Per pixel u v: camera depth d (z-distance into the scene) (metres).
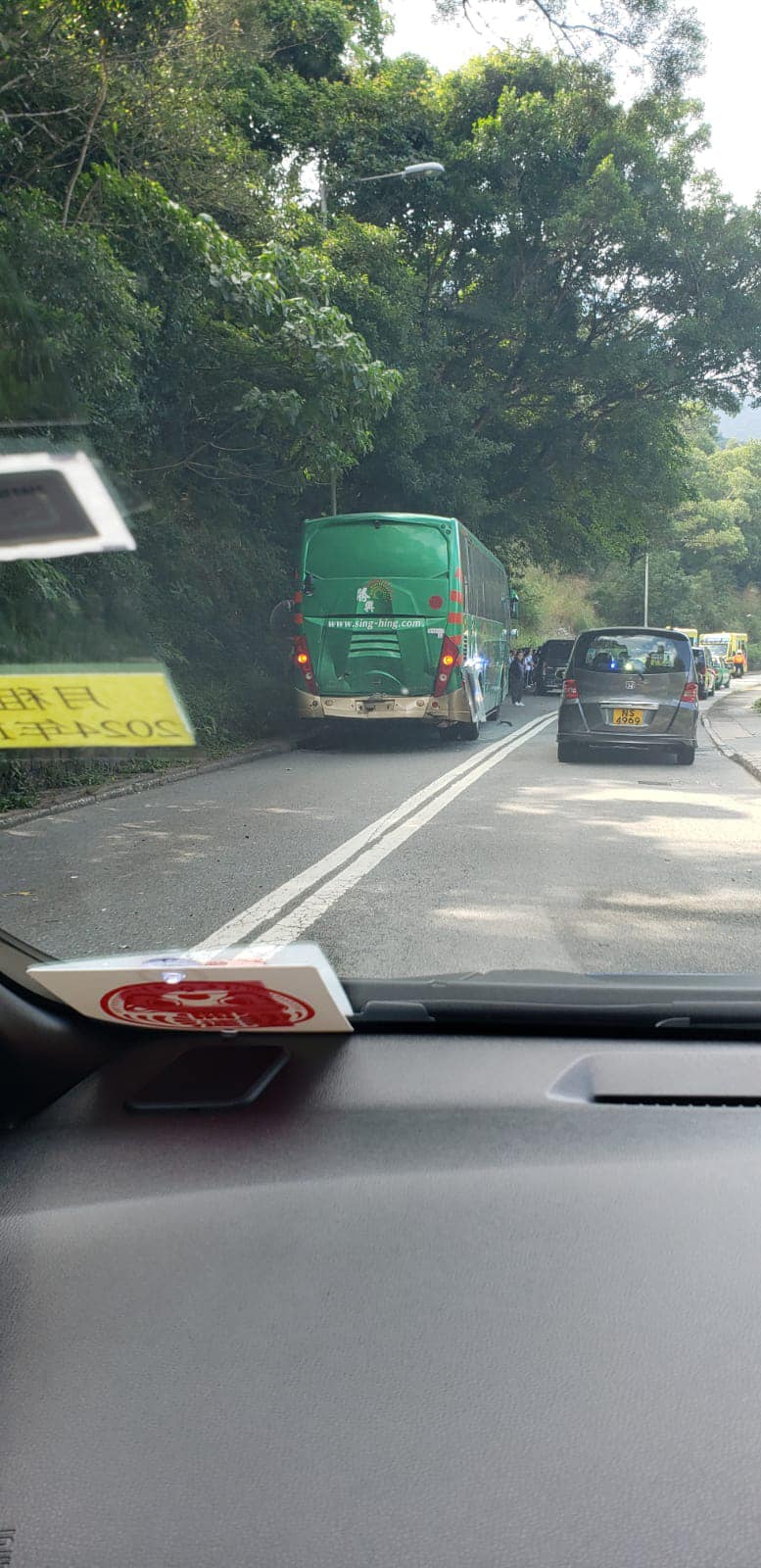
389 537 17.91
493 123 28.95
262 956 3.42
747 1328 2.32
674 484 38.59
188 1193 2.83
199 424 18.72
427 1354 2.24
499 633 27.06
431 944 5.86
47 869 8.23
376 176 26.19
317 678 18.14
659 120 30.98
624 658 16.30
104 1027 3.52
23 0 11.56
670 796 12.63
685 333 32.09
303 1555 1.77
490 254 30.86
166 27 13.23
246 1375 2.19
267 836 9.71
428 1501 1.87
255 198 17.38
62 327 11.20
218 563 20.27
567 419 34.78
